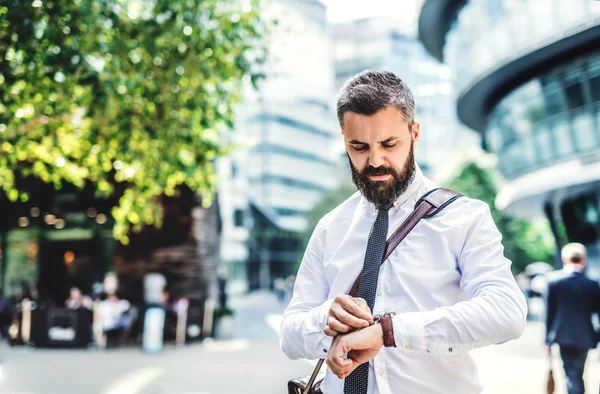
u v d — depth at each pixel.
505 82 25.09
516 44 22.09
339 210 1.73
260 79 7.10
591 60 20.42
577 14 19.56
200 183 8.70
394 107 1.43
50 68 5.27
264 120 71.12
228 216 52.53
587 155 20.52
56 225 17.97
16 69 5.68
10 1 4.91
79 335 13.69
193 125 7.34
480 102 28.16
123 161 7.55
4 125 6.02
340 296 1.35
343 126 1.48
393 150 1.45
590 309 5.92
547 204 26.08
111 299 14.17
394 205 1.55
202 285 15.54
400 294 1.48
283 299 46.44
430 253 1.48
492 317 1.29
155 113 6.73
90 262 19.73
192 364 10.98
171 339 14.52
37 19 5.13
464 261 1.46
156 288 14.03
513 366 10.27
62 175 8.67
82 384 8.74
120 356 12.34
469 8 26.12
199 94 6.89
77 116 7.02
